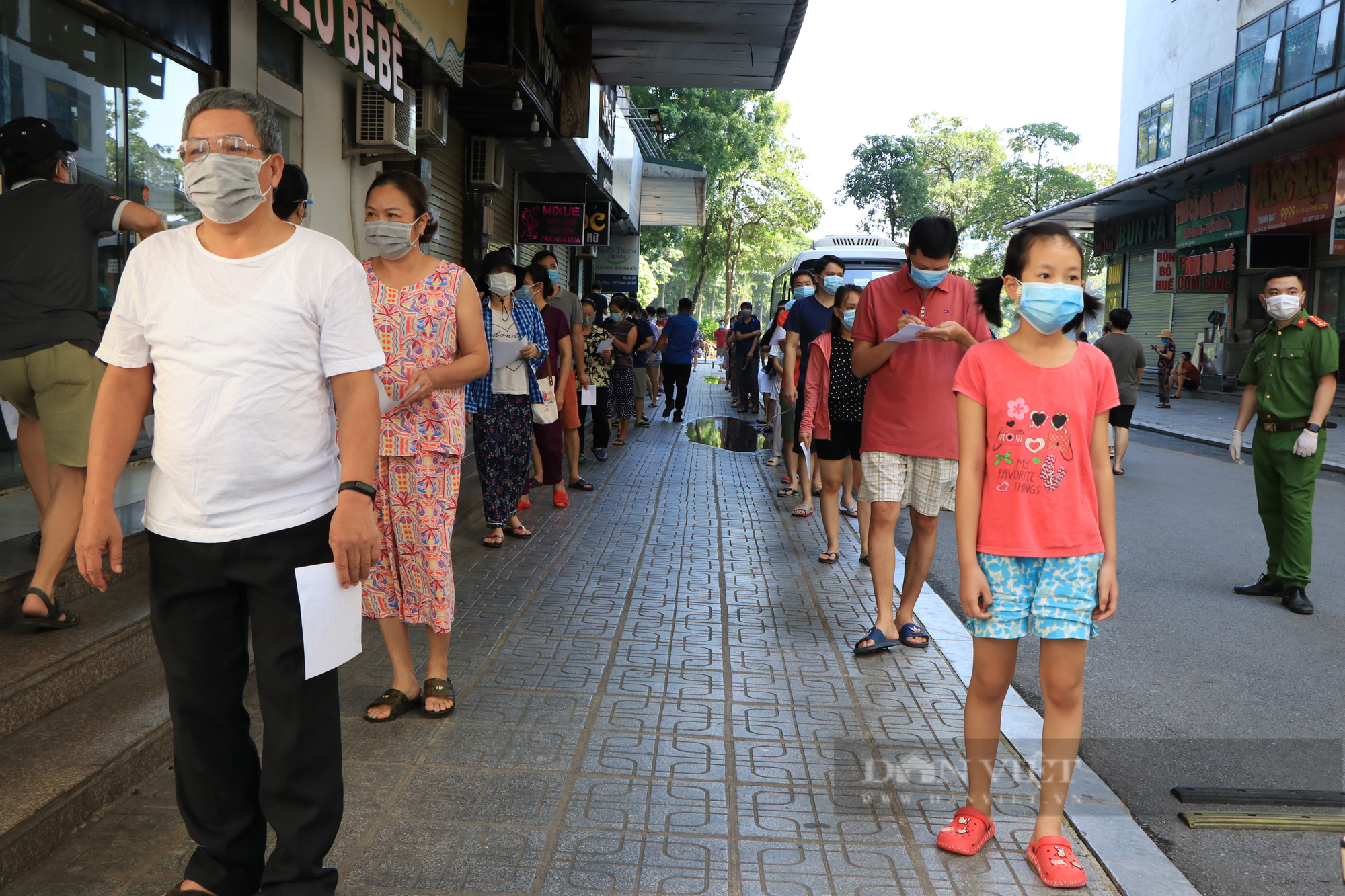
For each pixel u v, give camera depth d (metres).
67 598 4.03
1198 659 5.10
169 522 2.32
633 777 3.43
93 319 3.70
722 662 4.66
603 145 19.02
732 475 10.72
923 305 4.70
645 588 5.94
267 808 2.40
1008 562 2.93
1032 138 62.53
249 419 2.28
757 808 3.25
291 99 7.67
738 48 15.66
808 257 15.84
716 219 48.53
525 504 8.36
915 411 4.73
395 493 3.86
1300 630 5.62
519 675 4.40
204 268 2.29
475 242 14.38
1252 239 21.91
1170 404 23.88
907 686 4.41
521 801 3.23
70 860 2.78
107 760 3.06
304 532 2.36
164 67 6.22
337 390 2.42
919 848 3.04
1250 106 24.70
